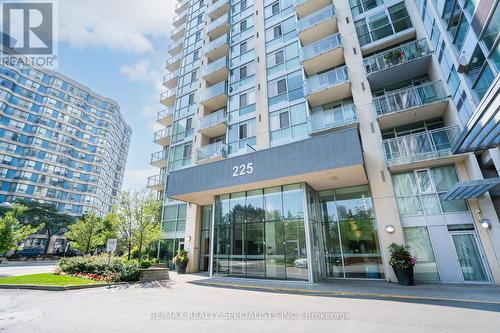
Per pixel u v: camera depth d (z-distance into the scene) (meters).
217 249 14.47
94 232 23.95
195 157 20.16
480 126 7.23
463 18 8.95
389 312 6.09
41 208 43.12
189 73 25.44
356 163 10.42
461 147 8.95
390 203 11.94
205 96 21.67
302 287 10.09
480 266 10.30
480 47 7.89
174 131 23.62
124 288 10.26
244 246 13.52
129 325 5.18
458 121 11.05
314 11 18.89
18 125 55.72
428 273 11.02
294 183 12.92
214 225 14.93
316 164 11.25
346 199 13.84
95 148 69.44
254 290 9.81
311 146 11.61
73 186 62.19
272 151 12.55
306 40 18.25
